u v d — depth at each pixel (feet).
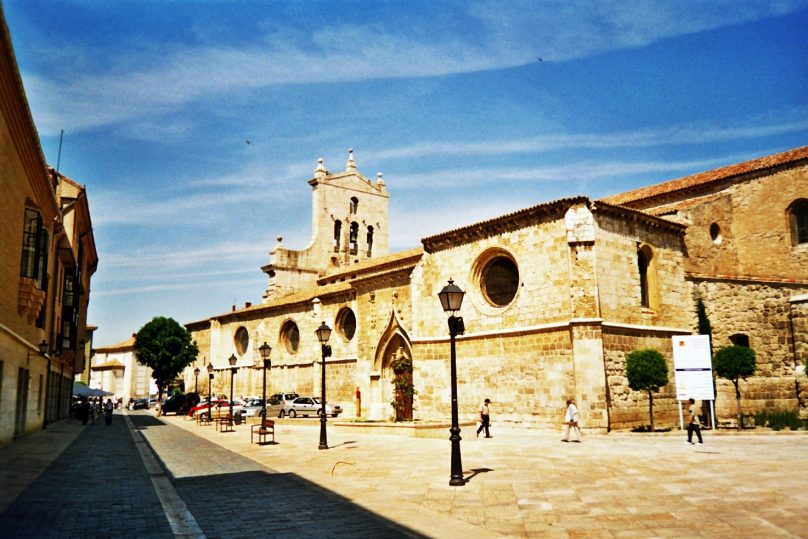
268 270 213.66
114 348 392.88
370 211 229.45
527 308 104.37
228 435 121.29
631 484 49.78
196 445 98.12
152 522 38.04
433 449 81.00
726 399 108.47
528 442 85.35
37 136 73.31
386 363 141.08
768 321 107.14
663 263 110.32
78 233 142.41
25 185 78.18
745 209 128.06
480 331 112.06
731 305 110.73
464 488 50.90
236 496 48.96
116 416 228.63
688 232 120.88
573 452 71.82
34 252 82.43
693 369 92.63
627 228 104.78
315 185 220.02
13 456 67.87
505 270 111.65
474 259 115.14
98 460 73.72
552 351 99.45
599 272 97.76
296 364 184.96
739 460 60.49
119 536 34.19
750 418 105.60
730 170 133.28
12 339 75.61
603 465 60.49
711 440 80.43
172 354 263.49
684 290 113.09
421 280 126.11
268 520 39.47
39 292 82.28
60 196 129.49
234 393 217.56
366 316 147.13
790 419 95.14
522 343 104.32
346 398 160.66
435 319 122.01
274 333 198.59
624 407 96.12
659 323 106.83
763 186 125.70
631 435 88.22
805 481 48.37
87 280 201.98
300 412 162.71
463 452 75.87
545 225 103.24
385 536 35.19
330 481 56.80
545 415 99.09
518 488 50.06
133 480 57.52
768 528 34.81
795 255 120.26
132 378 375.86
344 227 221.87
